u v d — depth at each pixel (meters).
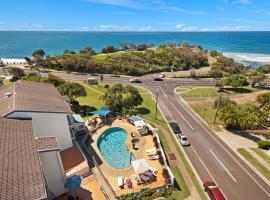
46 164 23.50
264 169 32.94
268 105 49.53
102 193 25.94
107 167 31.22
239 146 39.47
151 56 117.94
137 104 50.41
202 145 39.41
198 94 69.31
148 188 26.75
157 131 43.53
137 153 35.56
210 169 32.62
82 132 39.44
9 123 25.38
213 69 102.00
